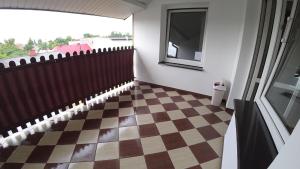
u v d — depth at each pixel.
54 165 1.61
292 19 1.27
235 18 2.61
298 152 0.55
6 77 1.81
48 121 2.31
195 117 2.54
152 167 1.63
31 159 1.67
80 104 2.83
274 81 1.39
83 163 1.65
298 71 1.08
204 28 3.10
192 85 3.36
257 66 2.25
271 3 2.01
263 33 2.14
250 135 1.16
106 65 3.09
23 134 2.03
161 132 2.16
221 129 2.26
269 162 0.93
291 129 0.94
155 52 3.61
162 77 3.71
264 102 1.43
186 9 3.19
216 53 2.92
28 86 2.03
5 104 1.85
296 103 1.00
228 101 2.74
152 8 3.34
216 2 2.70
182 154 1.81
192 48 3.35
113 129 2.19
